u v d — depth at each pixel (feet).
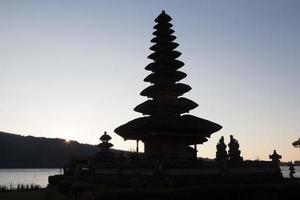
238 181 143.74
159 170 130.62
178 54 201.87
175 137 181.37
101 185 132.05
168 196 104.53
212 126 181.68
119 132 192.65
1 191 214.48
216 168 150.30
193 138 185.16
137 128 177.37
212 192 110.32
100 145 246.27
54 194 157.99
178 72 197.47
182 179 135.33
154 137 179.11
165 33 202.28
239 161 171.22
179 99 190.39
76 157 230.27
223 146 175.52
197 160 164.76
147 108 190.39
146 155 185.47
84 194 106.63
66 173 226.79
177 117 180.96
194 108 194.18
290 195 120.47
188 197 106.63
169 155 172.24
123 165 151.43
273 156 174.81
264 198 116.78
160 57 194.29
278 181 154.71
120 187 131.75
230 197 112.47
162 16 204.74
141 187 122.93
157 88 192.54
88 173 188.75
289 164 167.12
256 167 166.20
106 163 169.17
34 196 168.86
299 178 162.91
